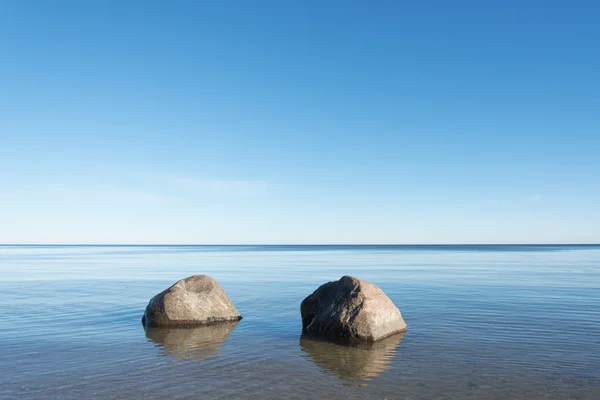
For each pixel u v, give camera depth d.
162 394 10.21
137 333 16.77
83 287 32.66
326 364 12.66
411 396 10.13
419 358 13.23
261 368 12.30
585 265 58.88
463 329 17.14
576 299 24.81
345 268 54.94
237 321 19.22
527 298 25.34
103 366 12.43
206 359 13.19
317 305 17.45
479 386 10.80
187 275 44.72
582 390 10.53
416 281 36.00
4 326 18.00
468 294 27.28
